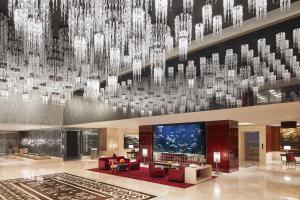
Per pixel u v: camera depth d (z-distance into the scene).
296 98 9.58
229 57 10.85
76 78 12.65
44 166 18.66
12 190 10.30
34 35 6.00
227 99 11.65
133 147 27.41
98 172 15.12
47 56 10.41
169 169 12.20
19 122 21.23
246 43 9.36
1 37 8.62
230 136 15.60
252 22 8.05
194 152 17.14
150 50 8.43
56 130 25.22
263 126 21.81
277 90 10.16
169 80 13.90
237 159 16.22
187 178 11.64
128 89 15.76
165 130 19.22
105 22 6.44
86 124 21.39
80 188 10.59
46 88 13.80
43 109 22.62
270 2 7.04
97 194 9.50
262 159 21.48
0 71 11.59
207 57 11.05
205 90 12.39
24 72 12.05
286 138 23.44
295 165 18.17
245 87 11.13
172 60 11.68
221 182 11.85
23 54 10.20
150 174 13.26
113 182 11.86
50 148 25.84
